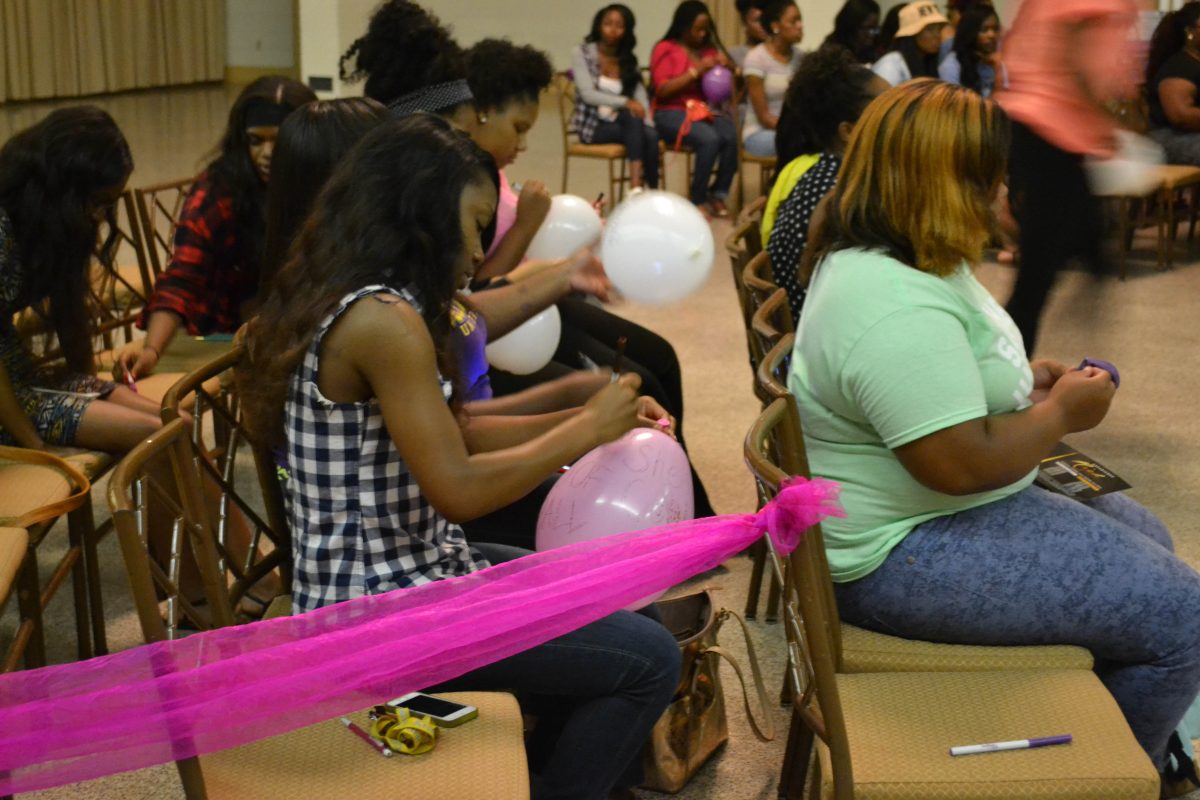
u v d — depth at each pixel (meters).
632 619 1.61
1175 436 3.67
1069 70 3.38
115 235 2.75
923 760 1.49
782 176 2.89
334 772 1.41
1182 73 5.73
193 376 1.67
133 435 2.43
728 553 1.49
